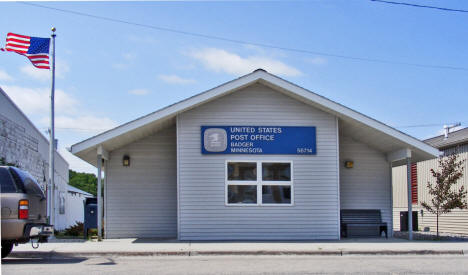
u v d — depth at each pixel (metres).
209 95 15.55
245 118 16.23
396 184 27.12
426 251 13.57
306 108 16.41
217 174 16.02
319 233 16.09
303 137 16.31
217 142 16.09
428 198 23.78
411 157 18.17
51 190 17.64
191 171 15.98
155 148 17.47
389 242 15.45
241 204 15.97
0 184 10.85
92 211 17.36
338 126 17.16
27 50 17.55
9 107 18.08
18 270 10.12
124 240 16.08
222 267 10.77
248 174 16.12
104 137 15.10
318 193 16.20
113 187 17.23
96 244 14.63
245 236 15.91
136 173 17.33
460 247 14.07
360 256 13.04
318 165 16.28
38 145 23.69
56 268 10.48
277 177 16.19
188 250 13.16
